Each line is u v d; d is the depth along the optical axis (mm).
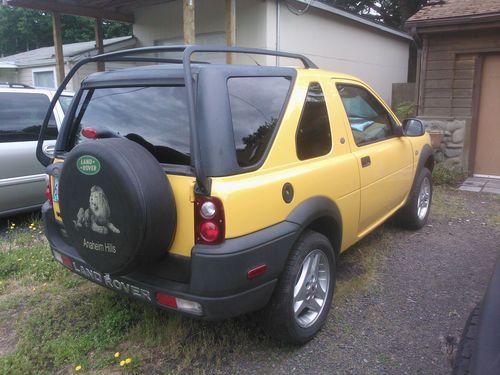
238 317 3365
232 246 2453
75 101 3283
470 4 8398
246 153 2643
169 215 2469
